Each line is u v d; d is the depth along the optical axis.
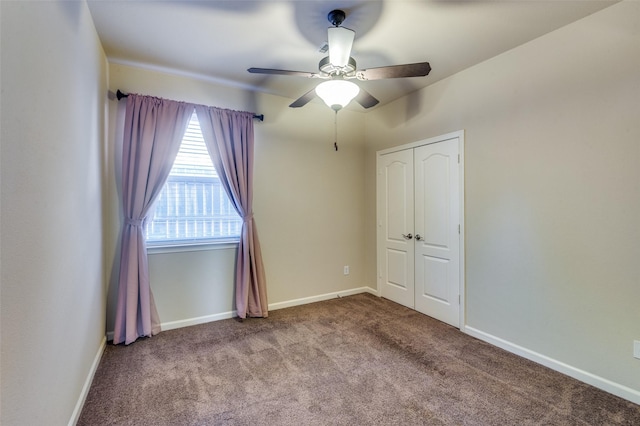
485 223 2.80
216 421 1.76
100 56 2.45
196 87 3.16
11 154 1.03
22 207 1.11
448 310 3.18
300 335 2.92
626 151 1.96
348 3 1.98
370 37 2.38
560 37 2.26
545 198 2.37
